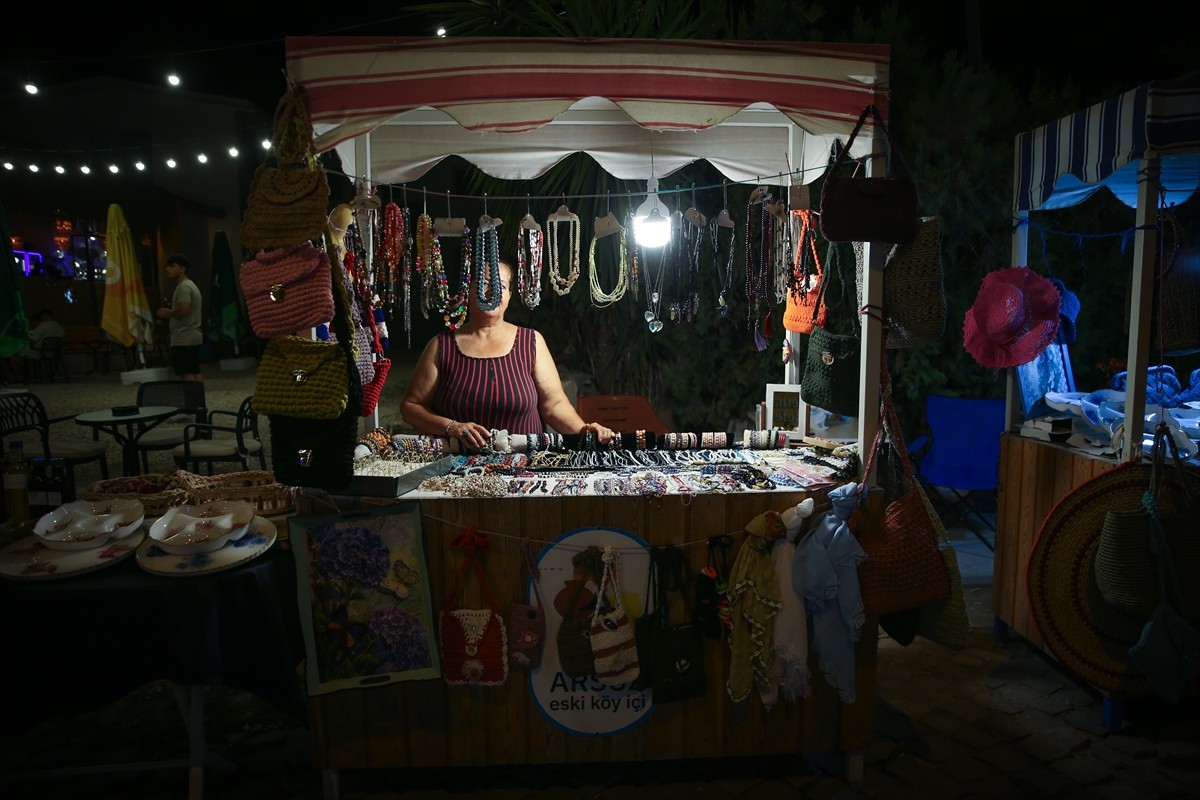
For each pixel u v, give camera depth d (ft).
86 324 48.60
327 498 7.98
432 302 10.71
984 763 8.74
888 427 8.37
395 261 10.08
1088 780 8.39
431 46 7.72
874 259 8.21
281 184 7.16
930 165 16.60
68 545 7.49
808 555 7.84
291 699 7.61
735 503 8.18
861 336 8.68
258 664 7.50
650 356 17.92
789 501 8.23
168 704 10.22
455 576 8.13
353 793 8.43
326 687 7.93
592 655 7.97
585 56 7.88
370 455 9.48
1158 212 8.98
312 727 8.16
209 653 7.22
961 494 18.51
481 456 9.95
